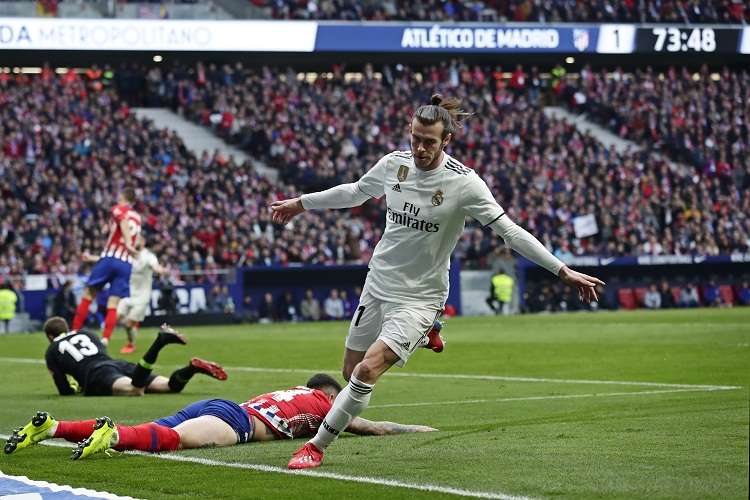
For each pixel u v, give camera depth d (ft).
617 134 243.40
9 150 182.09
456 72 231.71
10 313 155.22
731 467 33.86
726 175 230.48
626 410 50.44
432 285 37.14
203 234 176.35
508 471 33.91
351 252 184.85
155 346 59.57
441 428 45.29
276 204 40.52
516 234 35.88
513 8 241.96
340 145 207.41
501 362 84.28
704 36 247.50
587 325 138.21
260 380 72.13
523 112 228.22
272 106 214.07
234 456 37.32
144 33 210.59
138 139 192.13
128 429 37.68
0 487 32.58
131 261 99.45
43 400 59.88
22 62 221.66
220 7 219.00
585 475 32.91
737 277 213.25
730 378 67.56
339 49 225.97
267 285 180.04
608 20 246.06
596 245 205.87
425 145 35.68
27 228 167.53
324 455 37.81
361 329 37.86
